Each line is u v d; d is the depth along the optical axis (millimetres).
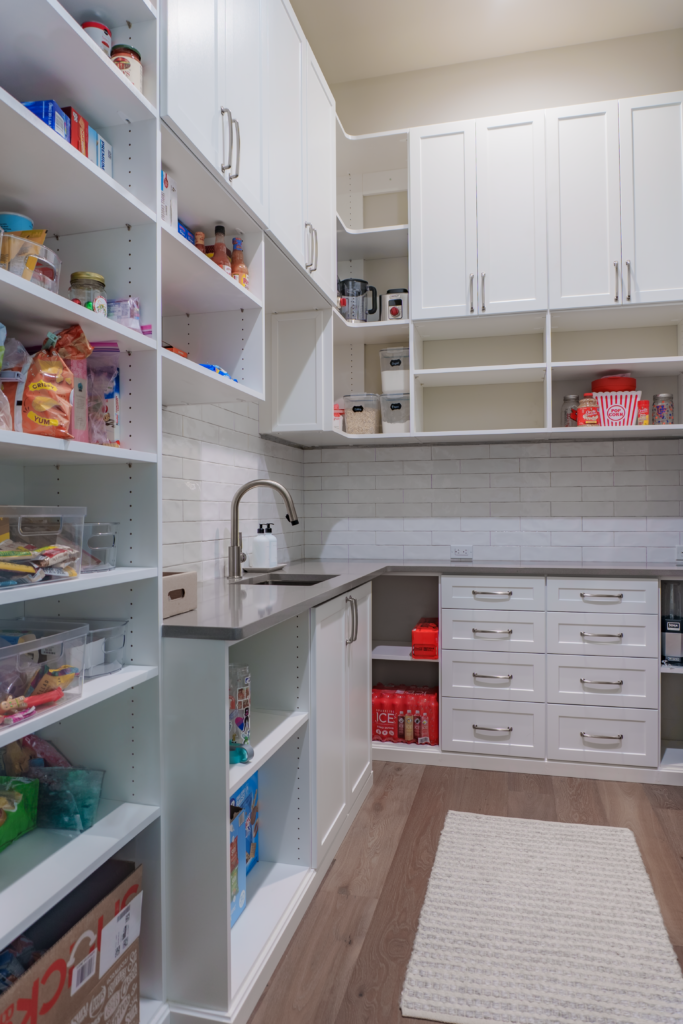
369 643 2732
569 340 3273
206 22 1647
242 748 1560
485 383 3377
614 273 2887
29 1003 1039
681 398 3129
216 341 2059
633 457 3229
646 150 2877
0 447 1108
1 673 1062
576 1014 1462
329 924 1795
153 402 1448
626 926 1771
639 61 3207
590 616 2832
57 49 1195
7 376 1188
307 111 2461
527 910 1847
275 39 2145
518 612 2902
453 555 3414
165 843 1439
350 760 2381
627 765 2799
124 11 1411
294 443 3389
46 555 1164
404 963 1641
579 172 2934
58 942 1104
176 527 2264
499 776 2855
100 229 1474
